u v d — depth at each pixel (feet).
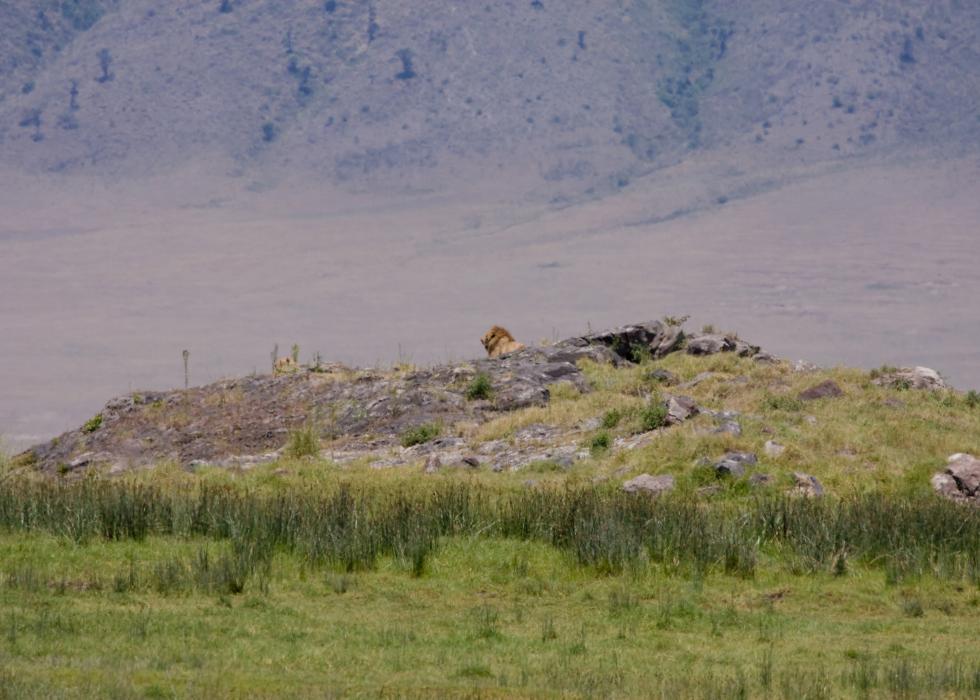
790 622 224.33
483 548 265.75
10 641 187.83
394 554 258.16
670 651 201.98
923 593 249.14
